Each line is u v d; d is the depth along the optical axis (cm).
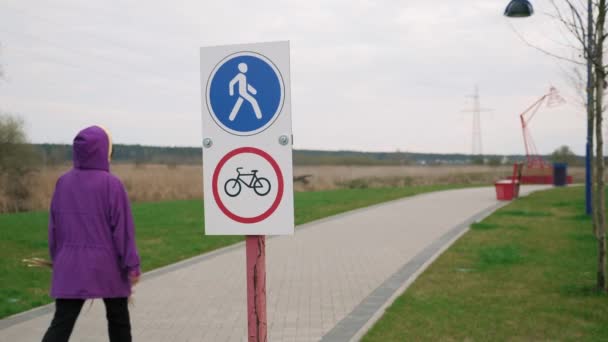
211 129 386
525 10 1053
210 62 384
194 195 2791
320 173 4506
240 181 383
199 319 660
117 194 435
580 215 1638
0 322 643
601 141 728
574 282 786
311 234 1438
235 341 575
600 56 716
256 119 380
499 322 602
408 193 2964
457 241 1204
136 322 648
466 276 839
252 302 387
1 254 1120
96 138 443
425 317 623
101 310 700
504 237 1241
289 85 376
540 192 2722
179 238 1352
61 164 2838
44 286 844
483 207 2059
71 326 432
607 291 725
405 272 904
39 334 597
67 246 430
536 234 1283
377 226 1567
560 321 604
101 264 428
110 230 435
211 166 386
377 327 588
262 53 378
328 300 735
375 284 824
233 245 1262
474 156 5806
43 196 2553
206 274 936
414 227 1519
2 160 2570
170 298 766
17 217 1877
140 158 4278
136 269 434
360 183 3919
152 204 2336
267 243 1298
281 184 379
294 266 996
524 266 909
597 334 561
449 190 3225
